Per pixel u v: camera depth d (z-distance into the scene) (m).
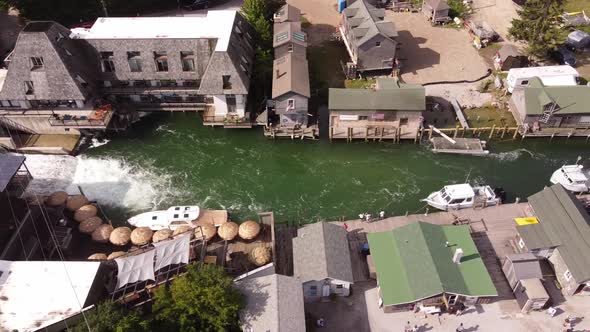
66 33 64.31
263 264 46.22
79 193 57.09
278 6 85.38
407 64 77.56
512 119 67.44
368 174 60.78
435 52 80.38
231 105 65.69
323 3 95.81
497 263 47.56
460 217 52.56
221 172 61.25
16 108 64.44
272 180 60.22
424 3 90.38
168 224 51.81
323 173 61.09
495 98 70.69
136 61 65.31
